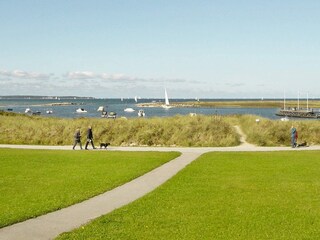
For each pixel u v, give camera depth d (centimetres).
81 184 1889
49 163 2652
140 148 3862
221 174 2183
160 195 1642
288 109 13700
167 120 4653
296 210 1410
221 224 1241
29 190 1750
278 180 1995
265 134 4278
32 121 4881
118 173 2212
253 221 1274
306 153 3322
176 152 3362
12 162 2700
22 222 1270
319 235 1138
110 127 4491
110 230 1180
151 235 1136
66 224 1248
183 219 1297
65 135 4419
